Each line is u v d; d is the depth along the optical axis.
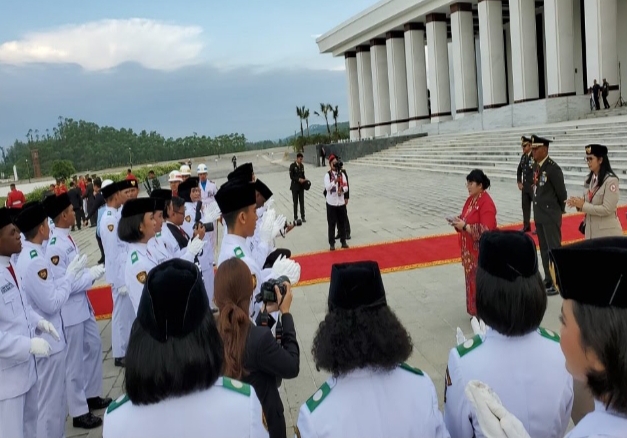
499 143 22.64
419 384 2.01
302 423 1.98
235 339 2.56
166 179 40.75
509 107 28.58
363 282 1.95
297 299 7.54
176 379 1.70
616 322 1.30
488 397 1.63
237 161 63.56
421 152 28.75
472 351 2.16
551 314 5.96
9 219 3.54
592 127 18.58
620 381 1.29
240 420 1.78
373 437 1.89
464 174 21.23
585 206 5.64
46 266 4.02
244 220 3.84
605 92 24.56
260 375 2.64
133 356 1.74
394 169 27.64
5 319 3.43
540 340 2.15
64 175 42.28
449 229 11.17
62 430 4.11
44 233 4.34
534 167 6.76
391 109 41.44
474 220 5.63
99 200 10.71
